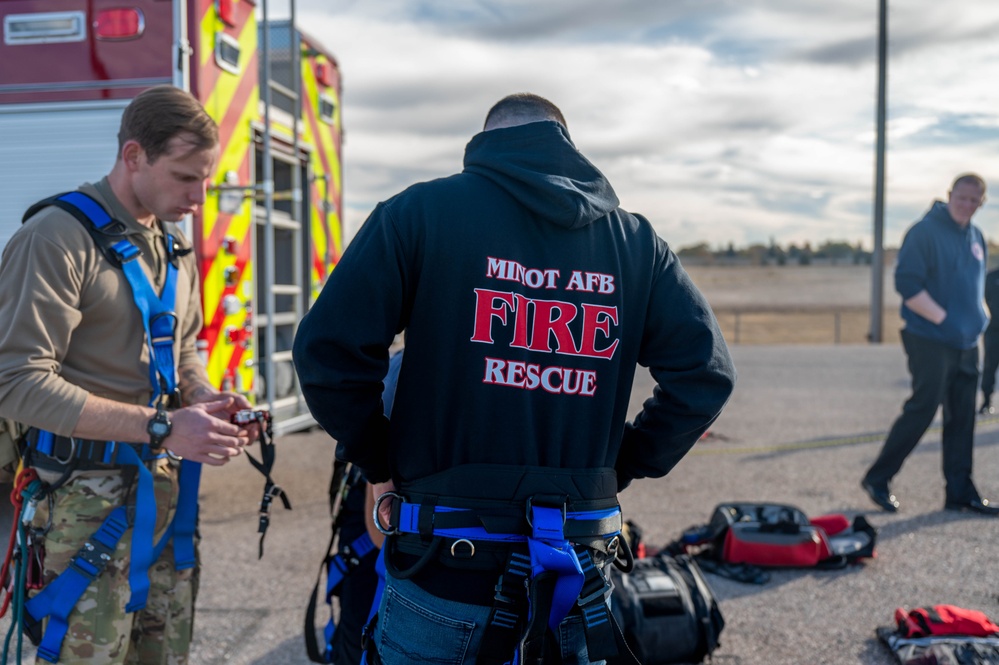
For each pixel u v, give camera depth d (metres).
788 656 3.11
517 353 1.56
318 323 1.51
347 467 2.50
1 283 1.89
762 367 12.52
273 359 5.32
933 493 5.47
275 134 5.64
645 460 1.76
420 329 1.57
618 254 1.67
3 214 4.68
